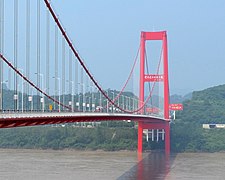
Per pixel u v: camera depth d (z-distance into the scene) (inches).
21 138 7534.5
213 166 4345.5
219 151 6855.3
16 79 2630.4
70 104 4264.3
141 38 5959.6
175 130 7303.2
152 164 4475.9
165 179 3408.0
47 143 7322.8
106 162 4667.8
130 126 7618.1
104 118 3346.5
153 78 6028.5
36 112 2172.7
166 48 5959.6
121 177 3481.8
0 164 4352.9
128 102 6309.1
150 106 6067.9
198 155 5935.0
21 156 5447.8
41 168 4020.7
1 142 7524.6
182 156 5644.7
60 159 5036.9
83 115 2787.9
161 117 5959.6
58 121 2386.8
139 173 3727.9
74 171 3814.0
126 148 6840.6
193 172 3823.8
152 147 6363.2
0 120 1710.1
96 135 7234.3
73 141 7234.3
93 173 3683.6
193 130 7465.6
